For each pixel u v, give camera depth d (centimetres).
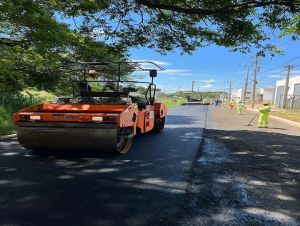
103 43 1428
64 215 432
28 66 1823
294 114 3428
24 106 1655
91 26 1302
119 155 817
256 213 461
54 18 1279
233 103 4356
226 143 1077
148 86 1127
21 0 1041
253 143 1100
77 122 742
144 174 644
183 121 1914
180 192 538
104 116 733
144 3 1081
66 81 1970
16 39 1407
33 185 556
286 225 424
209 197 520
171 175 643
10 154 801
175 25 1290
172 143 1034
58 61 1652
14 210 446
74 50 1603
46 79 1955
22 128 774
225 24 1173
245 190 564
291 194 553
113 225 405
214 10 1054
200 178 630
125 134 809
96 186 559
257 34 1180
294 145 1100
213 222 423
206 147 980
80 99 949
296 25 995
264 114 1739
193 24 1271
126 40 1353
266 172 698
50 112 816
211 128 1543
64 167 684
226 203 496
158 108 1230
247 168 727
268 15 1089
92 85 1438
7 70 1631
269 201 513
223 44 1266
